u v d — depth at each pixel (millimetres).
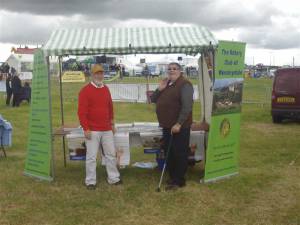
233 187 4801
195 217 3947
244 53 5066
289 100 10039
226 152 5098
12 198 4473
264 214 4016
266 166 5812
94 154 4762
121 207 4188
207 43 4715
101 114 4723
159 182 4926
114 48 4742
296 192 4668
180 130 4621
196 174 5297
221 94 4840
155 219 3904
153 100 4980
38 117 5129
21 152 6840
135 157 6355
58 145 7273
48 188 4805
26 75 27719
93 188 4770
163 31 5137
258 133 8805
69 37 5051
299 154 6574
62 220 3877
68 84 25828
